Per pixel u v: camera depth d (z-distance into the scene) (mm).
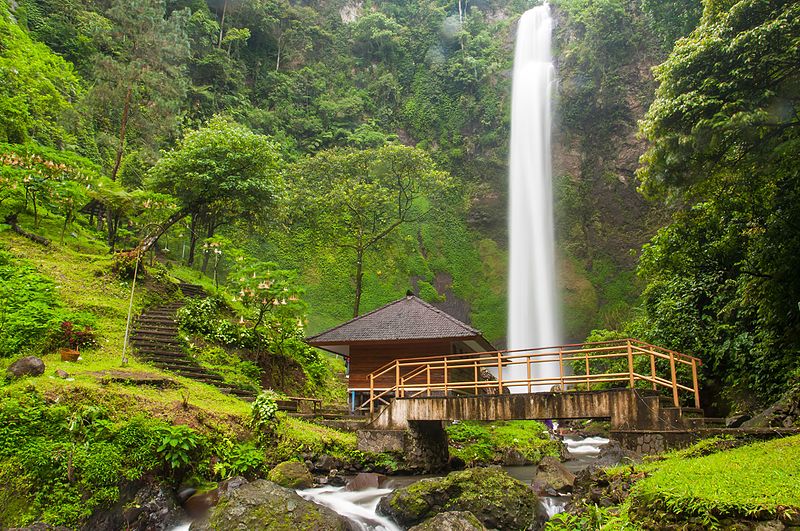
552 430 21969
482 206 49688
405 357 16953
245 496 7828
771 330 13180
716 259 14875
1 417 8586
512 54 55469
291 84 51688
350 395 17078
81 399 9742
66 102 27359
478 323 43656
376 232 30156
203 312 17797
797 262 12406
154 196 19906
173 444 9328
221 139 23047
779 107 10531
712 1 12883
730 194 12867
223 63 46156
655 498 5641
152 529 8406
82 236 21641
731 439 8828
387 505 9031
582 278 44500
